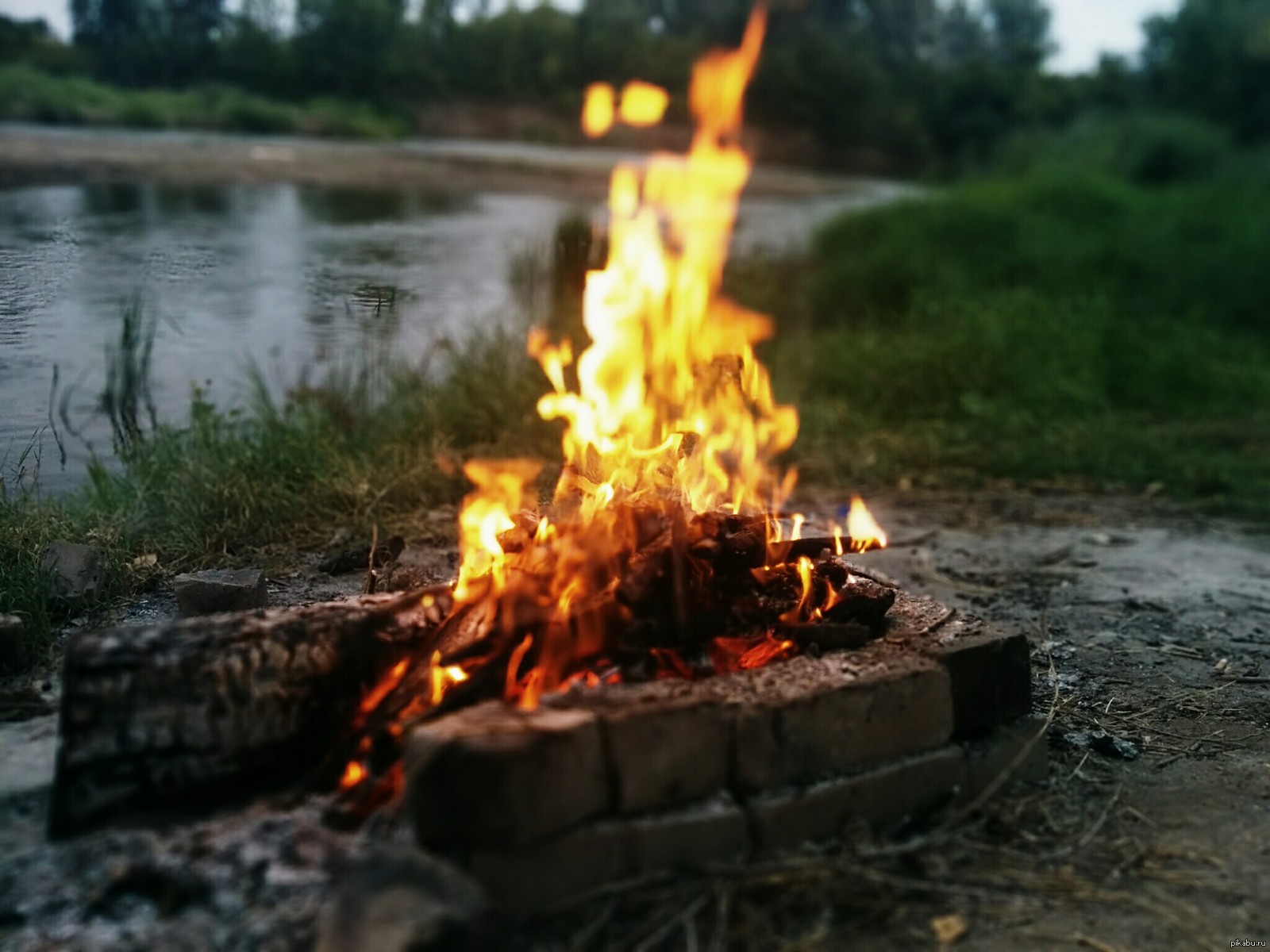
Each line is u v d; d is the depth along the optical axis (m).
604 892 0.81
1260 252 3.94
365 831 0.82
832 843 0.90
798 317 3.42
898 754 0.94
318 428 1.79
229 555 1.49
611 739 0.82
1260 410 2.76
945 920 0.85
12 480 1.42
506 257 2.66
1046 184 4.77
